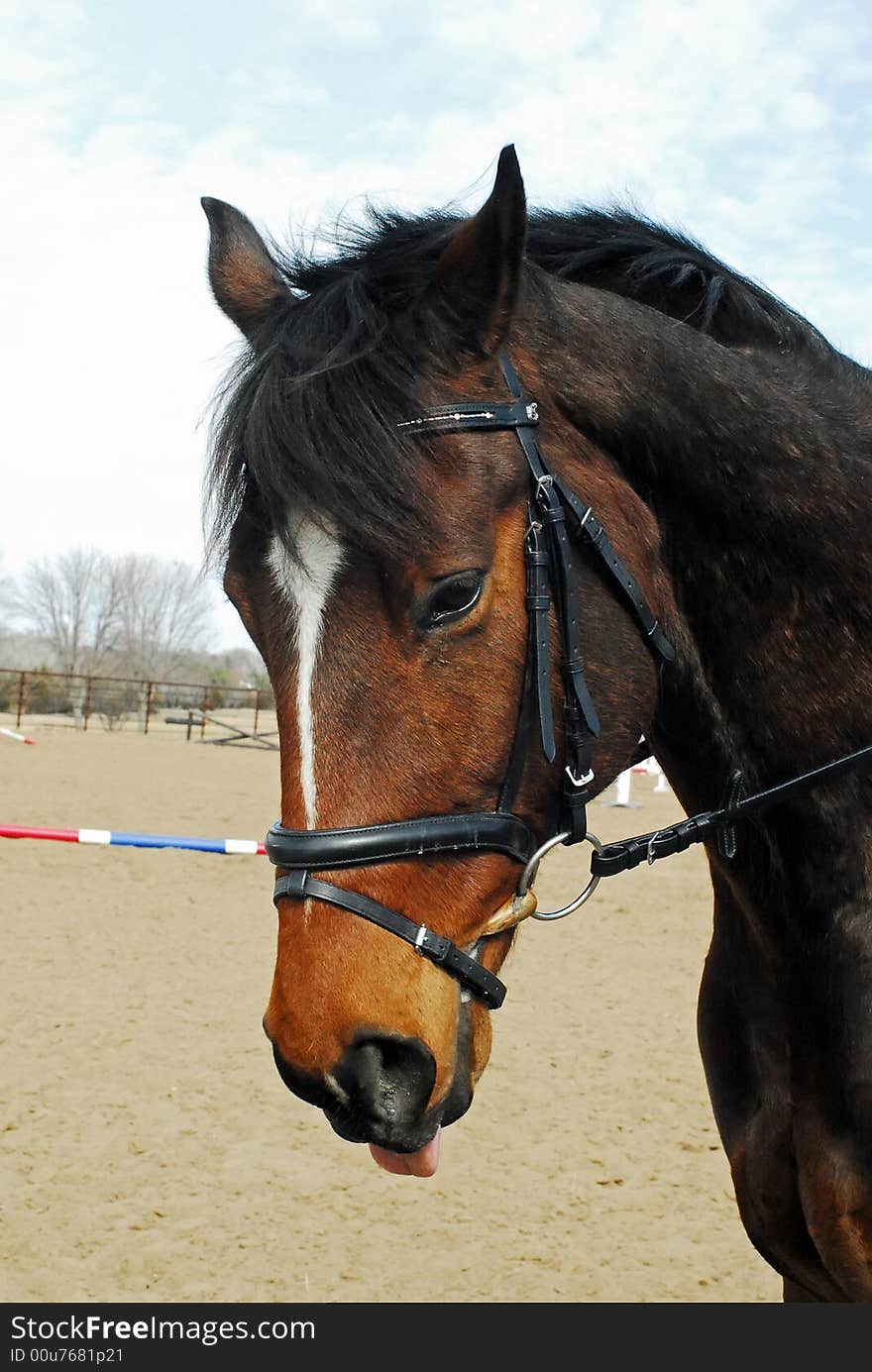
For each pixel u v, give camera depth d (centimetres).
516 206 180
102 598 5656
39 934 753
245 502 187
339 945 167
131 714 3300
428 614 172
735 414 211
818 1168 212
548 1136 486
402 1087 166
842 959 211
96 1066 539
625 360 206
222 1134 477
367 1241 399
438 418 179
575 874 1005
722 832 213
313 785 171
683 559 211
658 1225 416
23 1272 370
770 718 213
